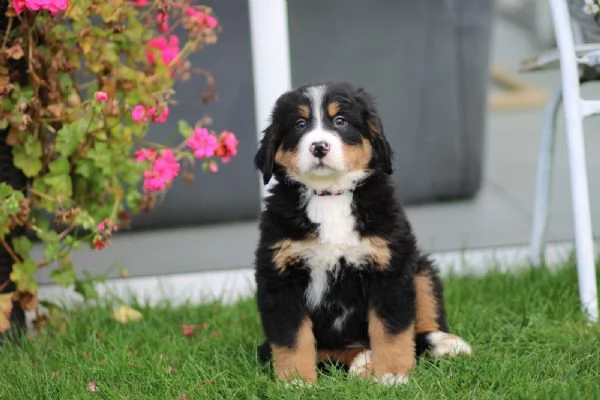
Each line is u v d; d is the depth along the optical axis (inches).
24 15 157.9
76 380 139.4
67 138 158.9
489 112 364.8
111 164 167.3
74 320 175.0
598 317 160.1
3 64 157.5
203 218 253.0
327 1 251.6
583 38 188.1
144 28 173.0
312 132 143.0
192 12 176.4
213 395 131.3
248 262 223.0
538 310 165.3
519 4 446.0
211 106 243.0
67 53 164.9
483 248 222.8
